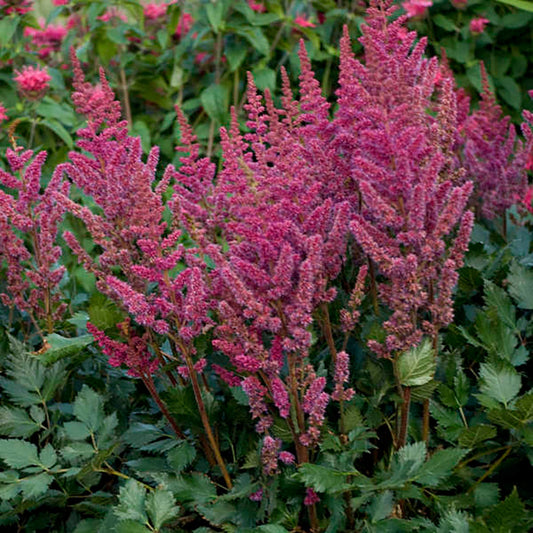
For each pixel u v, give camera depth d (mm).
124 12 5535
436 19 5184
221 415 1965
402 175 1622
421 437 1920
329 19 5156
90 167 2010
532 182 3600
